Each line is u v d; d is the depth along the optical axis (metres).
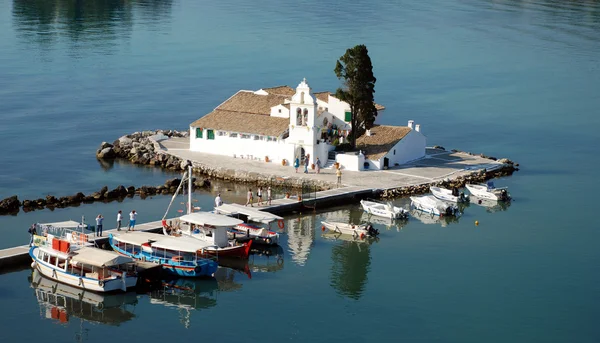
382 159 156.38
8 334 99.75
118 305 107.00
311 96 152.12
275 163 158.00
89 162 164.12
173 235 122.00
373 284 113.75
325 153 156.62
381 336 100.31
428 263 120.44
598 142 185.25
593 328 101.81
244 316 105.06
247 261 120.50
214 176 154.75
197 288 112.00
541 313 105.56
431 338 99.75
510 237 130.00
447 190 145.62
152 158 163.12
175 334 100.69
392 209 137.62
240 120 162.88
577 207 143.50
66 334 100.19
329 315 105.31
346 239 129.12
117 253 112.19
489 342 98.69
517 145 182.25
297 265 119.62
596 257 122.31
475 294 110.69
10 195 144.25
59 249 110.88
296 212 139.88
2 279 111.56
